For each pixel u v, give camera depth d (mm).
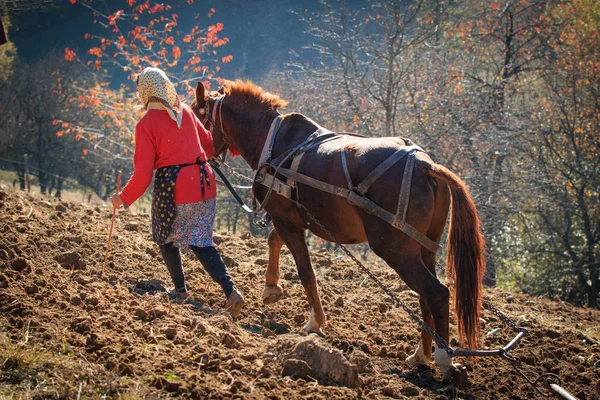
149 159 5148
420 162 4727
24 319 4461
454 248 4684
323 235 5301
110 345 4320
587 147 19469
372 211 4703
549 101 20953
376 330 5879
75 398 3695
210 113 6047
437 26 16812
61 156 33250
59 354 4125
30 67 35375
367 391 4430
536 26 22891
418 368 5086
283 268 7438
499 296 8078
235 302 5324
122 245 6953
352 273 7699
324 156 5070
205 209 5363
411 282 4684
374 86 16875
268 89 24375
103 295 5297
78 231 7055
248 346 4805
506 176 17531
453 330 6125
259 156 5773
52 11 58344
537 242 18688
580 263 18016
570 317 7492
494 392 4867
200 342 4570
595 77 19891
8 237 6012
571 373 5434
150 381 3967
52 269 5684
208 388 3932
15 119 33906
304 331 5492
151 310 5039
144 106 5398
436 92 16703
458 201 4660
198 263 6961
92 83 34594
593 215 18781
